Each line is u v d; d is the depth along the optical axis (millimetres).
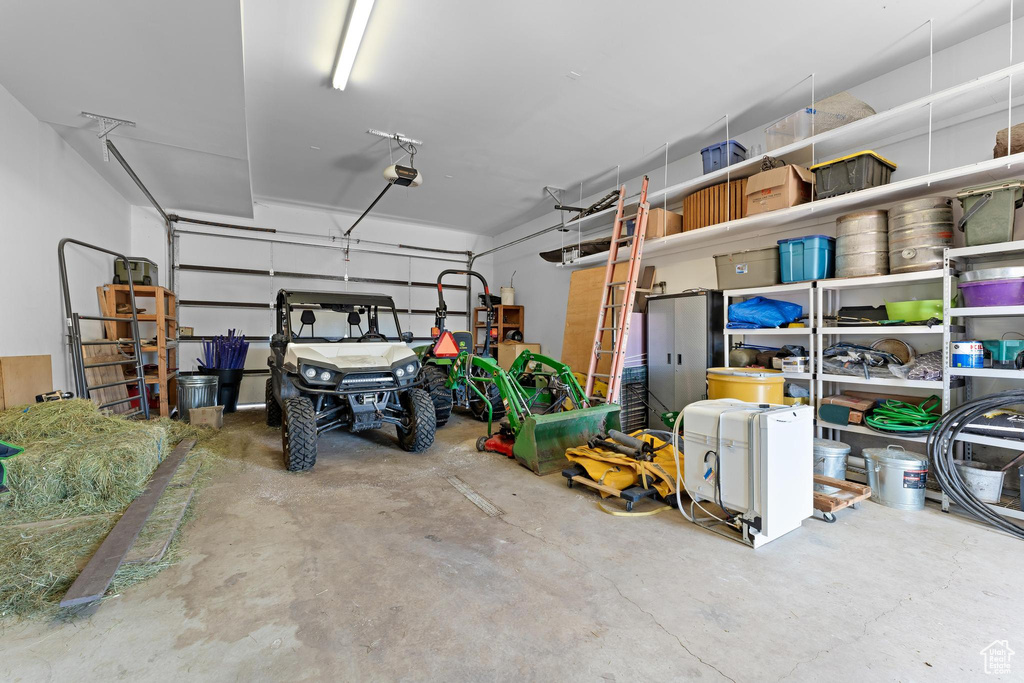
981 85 2732
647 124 4398
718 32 3076
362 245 8086
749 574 1997
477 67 3494
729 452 2361
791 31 3061
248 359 7230
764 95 3873
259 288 7309
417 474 3387
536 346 7699
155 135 4047
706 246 4809
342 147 5000
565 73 3572
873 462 2939
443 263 8883
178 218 6707
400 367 3812
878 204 3414
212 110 3590
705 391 4363
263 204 7242
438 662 1433
